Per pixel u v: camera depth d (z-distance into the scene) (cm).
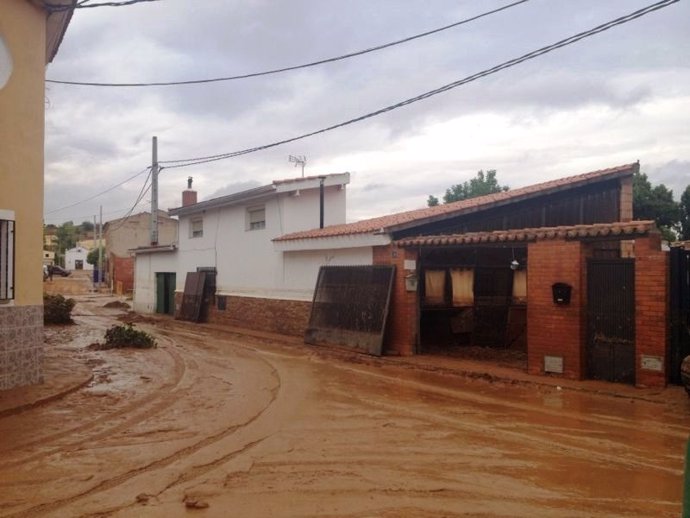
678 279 945
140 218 5669
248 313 2103
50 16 960
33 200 914
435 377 1129
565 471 585
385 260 1452
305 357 1410
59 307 2222
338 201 2083
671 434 718
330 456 628
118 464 591
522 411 842
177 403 884
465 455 635
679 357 939
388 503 497
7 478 547
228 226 2267
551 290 1072
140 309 3020
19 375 905
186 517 464
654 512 484
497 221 1528
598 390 952
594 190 1588
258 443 677
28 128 901
